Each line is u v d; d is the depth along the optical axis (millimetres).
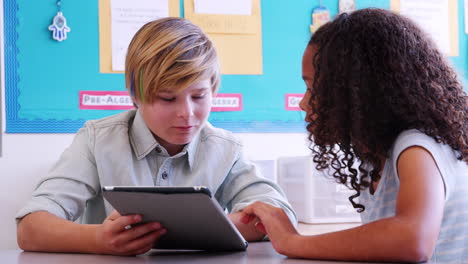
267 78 1852
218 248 849
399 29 806
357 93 778
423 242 623
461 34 2025
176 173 1121
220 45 1809
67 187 1031
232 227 742
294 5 1879
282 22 1868
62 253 855
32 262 734
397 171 724
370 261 648
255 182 1132
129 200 715
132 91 1040
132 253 795
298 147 1876
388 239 626
